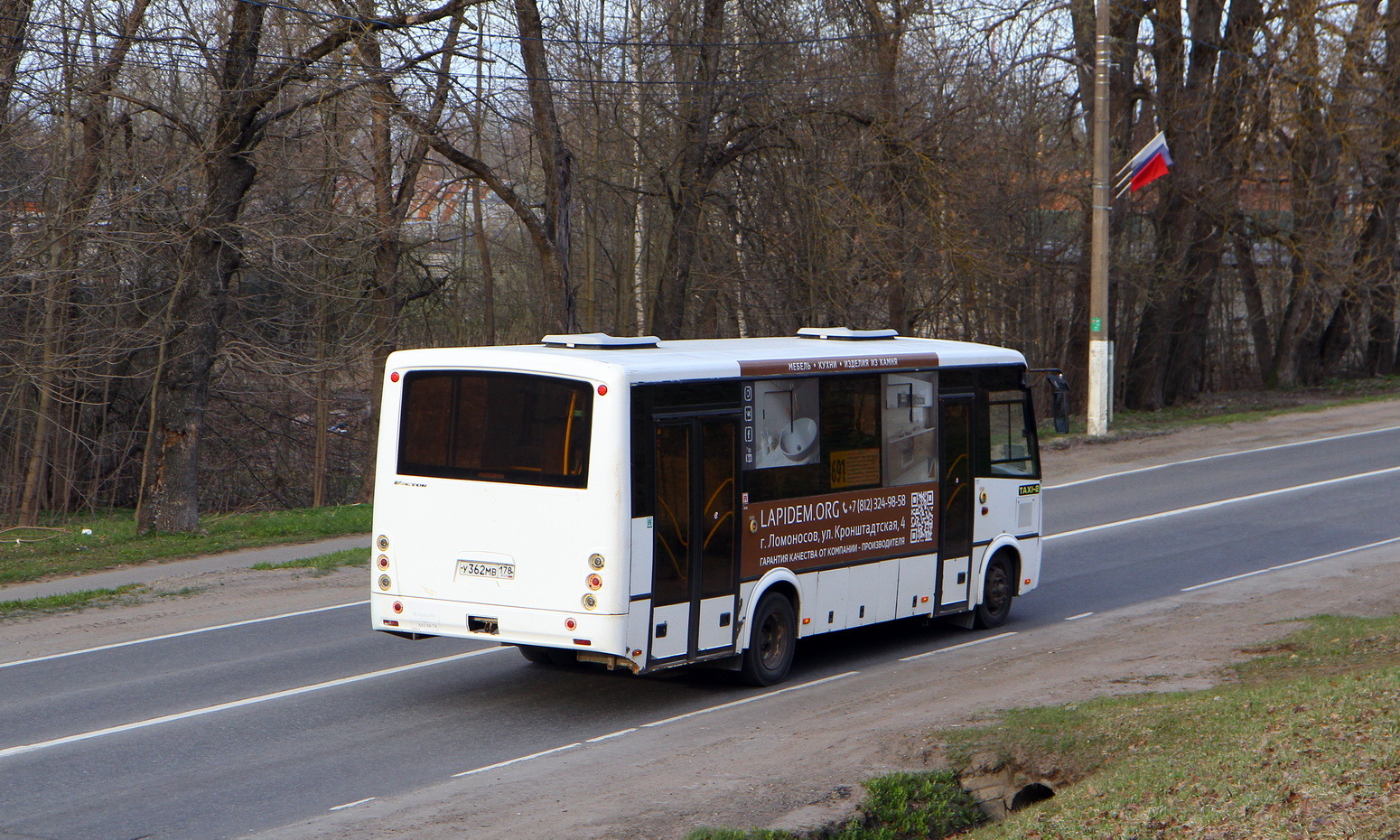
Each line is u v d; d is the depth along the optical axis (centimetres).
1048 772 841
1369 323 5272
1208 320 4838
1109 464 2861
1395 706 782
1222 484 2536
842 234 3105
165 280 2584
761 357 1191
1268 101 3853
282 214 2506
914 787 807
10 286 2306
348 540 2080
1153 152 3183
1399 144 4100
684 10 3188
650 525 1073
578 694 1168
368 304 2972
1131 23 3822
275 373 2666
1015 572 1488
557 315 2694
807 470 1229
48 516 2839
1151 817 687
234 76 2067
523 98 3030
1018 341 3850
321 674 1246
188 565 1869
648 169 3350
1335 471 2658
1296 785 684
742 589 1164
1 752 970
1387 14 4153
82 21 2239
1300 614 1350
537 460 1074
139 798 856
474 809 789
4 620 1500
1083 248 3838
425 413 1120
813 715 1034
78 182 2258
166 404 2116
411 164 2689
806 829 738
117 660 1303
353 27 2172
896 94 3184
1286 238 4097
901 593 1337
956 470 1398
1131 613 1465
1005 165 3562
